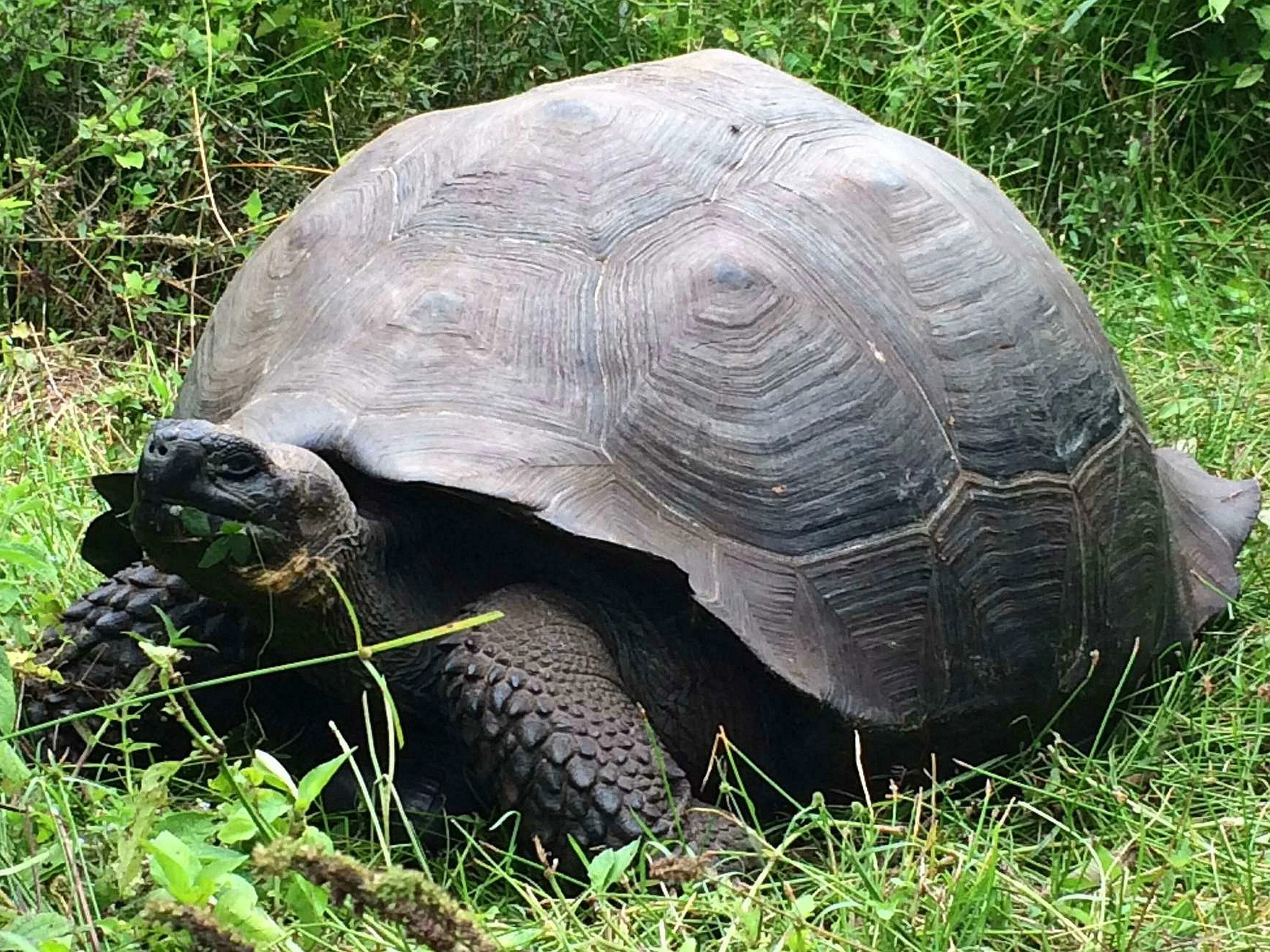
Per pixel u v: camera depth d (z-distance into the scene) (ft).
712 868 5.28
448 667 5.32
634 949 4.91
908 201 6.15
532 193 5.85
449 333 5.51
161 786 4.70
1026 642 5.96
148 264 9.29
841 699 5.43
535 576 5.47
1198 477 7.42
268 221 9.14
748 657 5.38
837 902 5.23
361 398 5.40
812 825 5.44
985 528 5.87
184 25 9.38
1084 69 10.61
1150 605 6.46
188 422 5.08
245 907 4.37
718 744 5.51
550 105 6.13
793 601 5.44
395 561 5.44
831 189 6.04
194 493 5.05
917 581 5.67
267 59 10.05
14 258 8.95
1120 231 10.14
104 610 5.85
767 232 5.84
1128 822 5.69
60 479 7.52
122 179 9.32
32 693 5.86
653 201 5.85
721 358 5.56
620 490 5.32
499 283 5.63
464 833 5.38
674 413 5.47
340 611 5.37
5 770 4.86
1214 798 5.96
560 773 5.22
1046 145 10.59
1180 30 10.66
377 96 9.84
